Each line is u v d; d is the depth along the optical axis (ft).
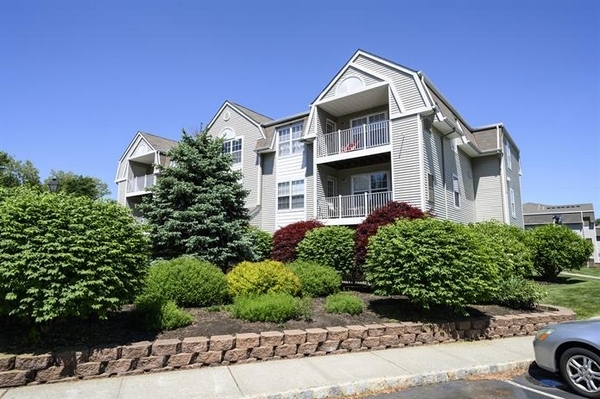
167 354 17.58
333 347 20.89
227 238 38.55
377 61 51.90
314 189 55.31
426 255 24.47
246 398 14.24
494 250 31.86
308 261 36.52
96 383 15.62
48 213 17.31
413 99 48.19
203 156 41.16
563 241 51.13
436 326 23.84
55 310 16.03
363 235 37.11
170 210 37.47
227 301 26.53
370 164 56.65
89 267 17.15
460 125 59.77
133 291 19.36
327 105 56.39
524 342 24.29
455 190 56.80
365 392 15.85
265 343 19.43
